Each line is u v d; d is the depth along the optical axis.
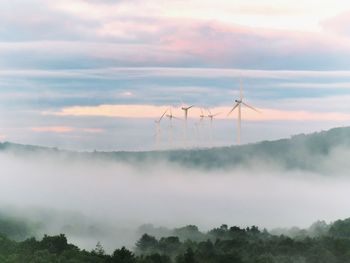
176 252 181.25
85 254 153.88
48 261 140.12
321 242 179.25
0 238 164.75
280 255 166.88
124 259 150.25
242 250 175.50
